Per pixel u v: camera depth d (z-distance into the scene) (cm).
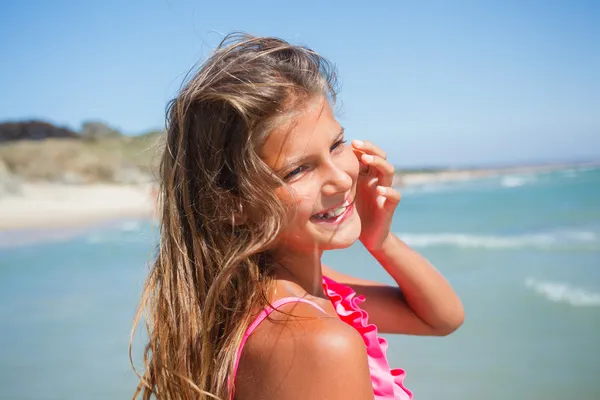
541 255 1207
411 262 182
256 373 119
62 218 2514
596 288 858
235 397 122
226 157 135
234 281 135
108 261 1288
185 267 143
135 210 2736
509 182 4916
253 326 125
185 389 136
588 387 500
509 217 2233
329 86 142
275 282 136
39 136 4784
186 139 142
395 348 624
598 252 1201
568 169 6862
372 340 147
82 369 576
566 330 661
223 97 131
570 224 1888
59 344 664
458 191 4100
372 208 176
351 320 153
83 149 4131
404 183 5469
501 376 536
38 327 746
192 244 144
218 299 134
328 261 1112
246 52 139
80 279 1073
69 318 780
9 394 528
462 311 188
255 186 130
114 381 539
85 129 4391
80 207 2894
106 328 714
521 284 916
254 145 130
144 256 1318
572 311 739
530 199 3003
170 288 144
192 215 142
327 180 133
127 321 738
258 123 130
